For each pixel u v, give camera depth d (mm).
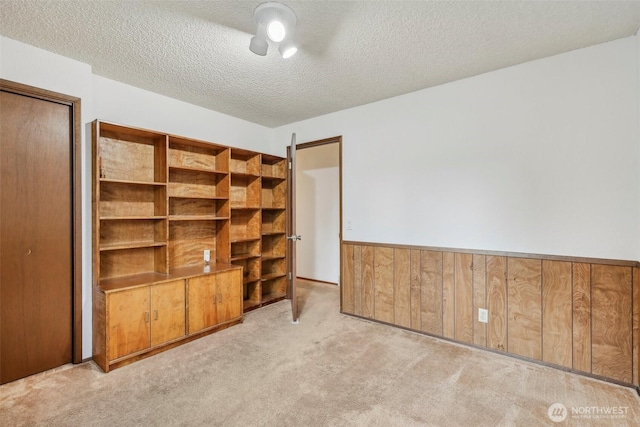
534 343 2480
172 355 2598
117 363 2381
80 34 2105
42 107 2334
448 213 2904
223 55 2381
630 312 2145
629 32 2090
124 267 2867
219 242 3596
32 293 2295
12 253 2213
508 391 2078
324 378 2234
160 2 1776
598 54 2238
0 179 2162
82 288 2496
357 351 2670
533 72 2479
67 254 2457
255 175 3846
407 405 1928
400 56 2400
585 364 2289
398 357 2564
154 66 2557
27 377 2254
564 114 2363
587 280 2285
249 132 4113
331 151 5082
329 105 3498
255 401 1969
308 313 3670
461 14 1893
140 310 2523
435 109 2967
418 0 1762
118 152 2838
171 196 2998
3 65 2135
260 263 3902
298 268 5496
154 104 3117
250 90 3061
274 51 2309
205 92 3113
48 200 2365
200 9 1841
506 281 2607
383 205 3328
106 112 2779
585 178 2293
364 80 2832
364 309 3467
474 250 2760
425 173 3039
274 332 3090
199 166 3496
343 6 1811
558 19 1946
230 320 3217
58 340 2406
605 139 2223
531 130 2492
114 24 1988
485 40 2186
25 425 1745
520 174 2543
